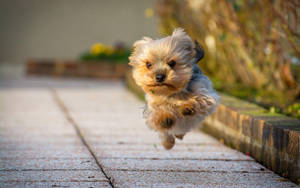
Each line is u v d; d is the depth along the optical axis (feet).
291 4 28.96
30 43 80.89
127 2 81.20
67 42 81.30
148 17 80.48
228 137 26.37
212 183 18.86
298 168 18.71
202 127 30.71
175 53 19.43
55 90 53.01
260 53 34.78
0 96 46.68
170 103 20.26
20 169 20.36
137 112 38.11
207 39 40.04
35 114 36.27
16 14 80.43
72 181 18.66
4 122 32.55
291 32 28.09
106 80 68.03
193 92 20.03
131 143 26.45
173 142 22.95
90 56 73.51
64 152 23.77
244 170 20.97
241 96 34.09
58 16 81.05
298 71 34.76
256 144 22.77
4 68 80.12
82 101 44.19
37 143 25.94
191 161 22.49
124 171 20.48
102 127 31.37
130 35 81.41
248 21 34.86
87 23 81.41
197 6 38.11
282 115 24.04
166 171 20.62
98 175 19.60
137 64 20.38
